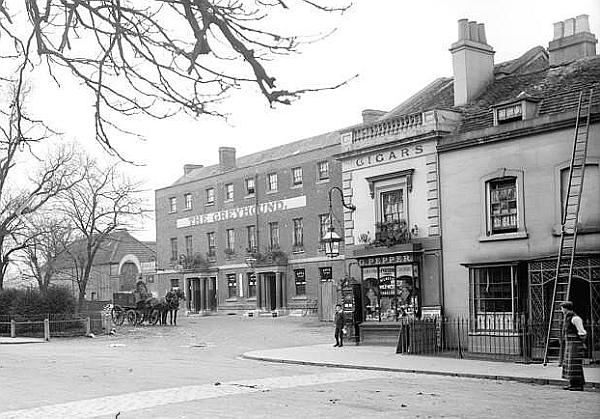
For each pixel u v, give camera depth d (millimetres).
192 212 56406
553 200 21266
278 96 4945
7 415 12344
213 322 43719
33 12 5562
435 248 24484
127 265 69000
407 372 18672
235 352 25953
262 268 48125
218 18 4965
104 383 16609
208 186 54812
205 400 13641
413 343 22766
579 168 20688
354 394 14297
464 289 23531
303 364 21219
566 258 20344
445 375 17891
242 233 51250
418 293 24953
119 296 42344
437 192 24562
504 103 22797
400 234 25281
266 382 16453
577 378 15039
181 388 15516
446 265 24188
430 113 24703
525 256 21844
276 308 47125
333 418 11430
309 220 45750
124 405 13219
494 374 17156
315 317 43438
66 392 15180
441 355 22203
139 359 23078
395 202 26281
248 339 31641
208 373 18594
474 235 23344
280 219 48000
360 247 27297
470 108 25625
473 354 21828
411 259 24891
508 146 22531
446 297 24125
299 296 46188
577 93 22312
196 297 54906
